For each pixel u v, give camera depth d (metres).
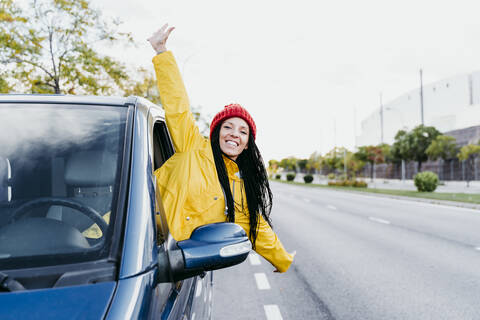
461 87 131.12
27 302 1.05
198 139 2.14
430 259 6.69
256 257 7.20
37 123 1.66
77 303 1.06
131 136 1.61
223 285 5.37
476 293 4.86
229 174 1.99
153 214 1.39
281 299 4.73
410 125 142.38
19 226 1.32
